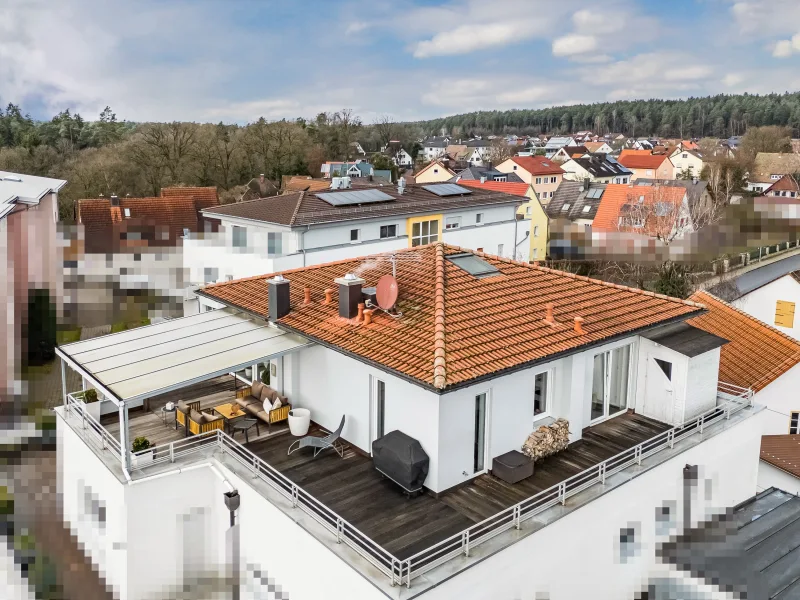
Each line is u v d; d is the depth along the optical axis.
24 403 31.81
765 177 99.31
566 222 64.31
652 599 16.86
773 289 37.84
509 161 120.81
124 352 19.42
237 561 17.34
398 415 16.94
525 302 20.47
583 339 18.52
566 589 15.55
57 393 33.06
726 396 22.38
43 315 37.00
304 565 14.64
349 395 18.61
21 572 19.23
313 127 125.62
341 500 15.88
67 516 21.25
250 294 23.27
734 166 93.38
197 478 17.53
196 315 22.66
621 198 63.53
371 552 13.70
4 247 32.94
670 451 18.34
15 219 35.41
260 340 19.97
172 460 17.50
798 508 19.98
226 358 18.59
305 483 16.70
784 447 25.42
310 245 37.00
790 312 37.28
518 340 17.86
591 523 15.83
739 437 20.62
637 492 17.06
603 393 20.77
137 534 16.80
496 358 16.64
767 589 15.97
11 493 23.59
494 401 17.05
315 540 14.13
